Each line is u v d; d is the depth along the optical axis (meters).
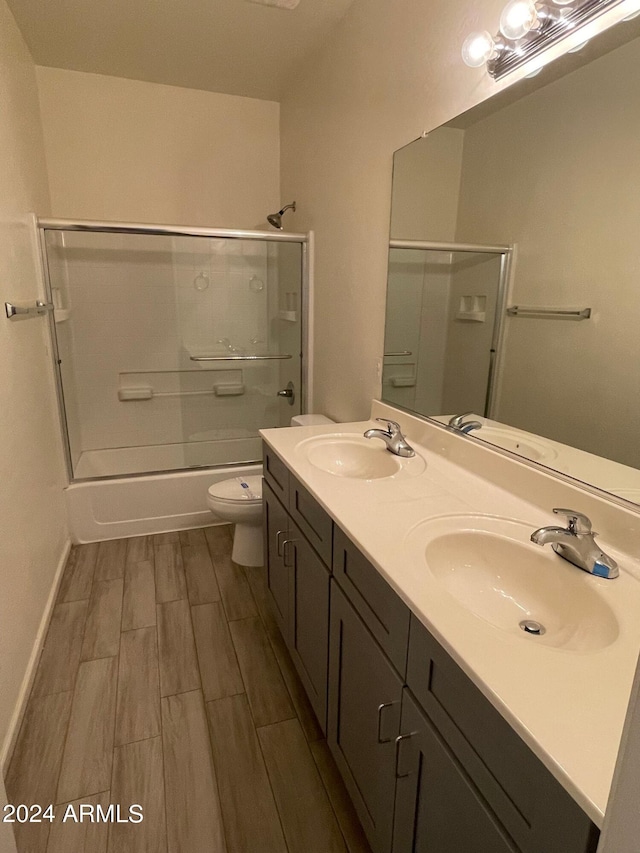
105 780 1.44
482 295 1.55
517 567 1.10
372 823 1.16
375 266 2.16
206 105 3.16
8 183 2.00
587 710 0.66
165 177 3.18
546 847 0.62
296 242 2.95
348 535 1.17
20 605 1.74
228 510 2.42
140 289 3.27
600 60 1.11
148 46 2.57
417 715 0.92
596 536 1.10
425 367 1.87
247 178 3.35
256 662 1.91
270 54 2.66
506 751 0.68
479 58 1.33
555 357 1.30
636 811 0.41
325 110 2.55
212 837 1.29
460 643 0.78
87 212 3.07
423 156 1.75
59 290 2.85
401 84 1.85
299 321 3.11
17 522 1.76
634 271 1.08
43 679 1.80
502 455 1.44
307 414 3.09
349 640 1.24
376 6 1.97
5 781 1.42
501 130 1.41
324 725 1.48
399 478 1.52
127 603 2.26
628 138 1.06
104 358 3.29
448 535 1.15
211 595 2.33
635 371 1.09
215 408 3.60
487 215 1.50
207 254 3.36
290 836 1.30
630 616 0.85
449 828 0.84
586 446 1.21
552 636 0.96
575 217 1.21
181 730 1.61
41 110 2.86
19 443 1.86
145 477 2.90
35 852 1.25
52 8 2.21
